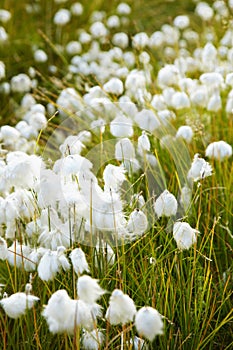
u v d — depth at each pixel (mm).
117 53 6746
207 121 5727
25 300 2955
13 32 8164
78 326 2764
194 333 3543
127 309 2625
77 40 8453
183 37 8836
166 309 3578
